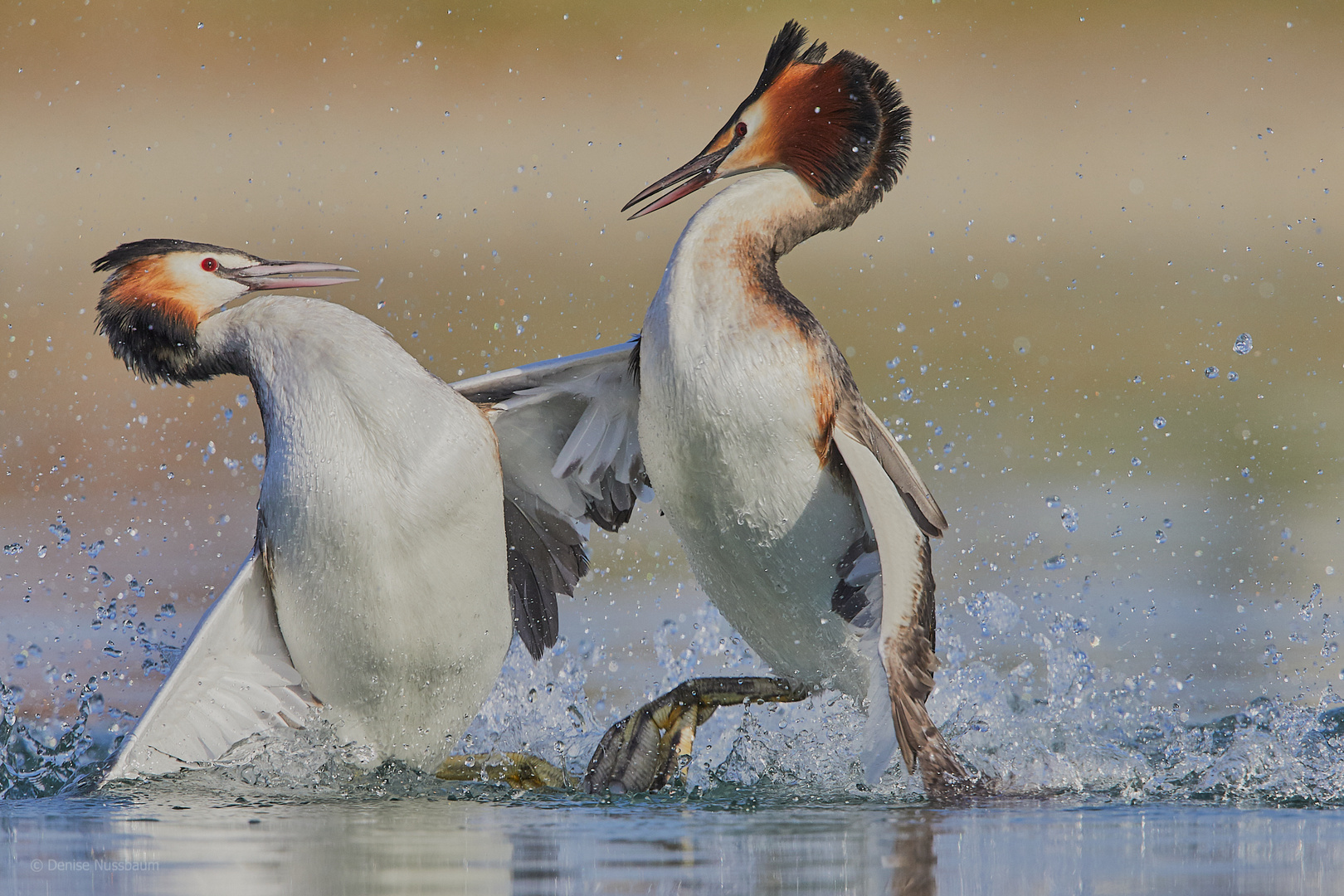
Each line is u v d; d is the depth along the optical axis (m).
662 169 32.00
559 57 34.00
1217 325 26.19
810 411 9.63
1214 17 36.25
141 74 32.44
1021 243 30.52
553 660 12.67
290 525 9.05
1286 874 6.30
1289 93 34.53
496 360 23.22
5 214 28.80
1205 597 13.98
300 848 6.91
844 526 9.87
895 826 7.52
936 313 26.69
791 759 9.71
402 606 9.12
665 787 9.23
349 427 9.09
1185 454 19.58
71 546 16.00
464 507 9.25
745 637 10.54
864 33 35.69
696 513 9.93
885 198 31.53
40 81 31.64
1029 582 14.38
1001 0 36.25
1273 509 17.05
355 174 31.05
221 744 9.02
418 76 33.25
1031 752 9.96
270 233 29.33
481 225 30.05
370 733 9.51
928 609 9.70
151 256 10.21
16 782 9.39
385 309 25.69
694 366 9.54
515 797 8.73
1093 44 35.28
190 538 16.56
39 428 20.66
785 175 10.50
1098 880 6.15
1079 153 33.16
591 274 27.94
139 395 21.94
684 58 34.75
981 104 34.00
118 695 11.87
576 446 10.71
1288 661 12.33
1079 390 22.77
